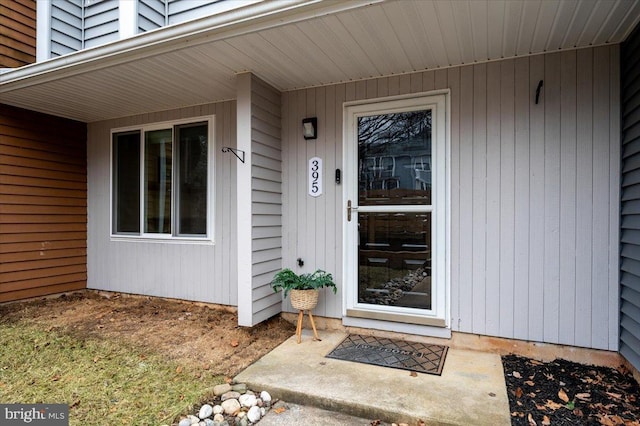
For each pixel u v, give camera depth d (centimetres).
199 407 234
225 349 316
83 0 458
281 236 390
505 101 306
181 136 455
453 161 322
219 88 382
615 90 278
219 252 427
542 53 295
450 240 322
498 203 308
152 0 398
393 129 347
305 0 233
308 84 369
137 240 478
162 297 462
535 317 297
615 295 277
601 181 281
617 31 260
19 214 449
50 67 341
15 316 403
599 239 281
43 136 473
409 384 250
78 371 280
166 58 306
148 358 300
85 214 518
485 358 295
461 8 231
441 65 321
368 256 354
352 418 226
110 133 498
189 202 449
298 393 242
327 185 371
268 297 369
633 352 256
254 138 347
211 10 375
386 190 349
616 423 207
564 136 290
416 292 335
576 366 279
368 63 317
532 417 213
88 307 443
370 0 225
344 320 359
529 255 299
